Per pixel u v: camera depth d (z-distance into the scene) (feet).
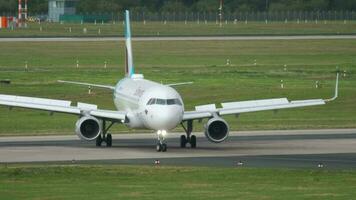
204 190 384.27
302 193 376.48
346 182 410.11
